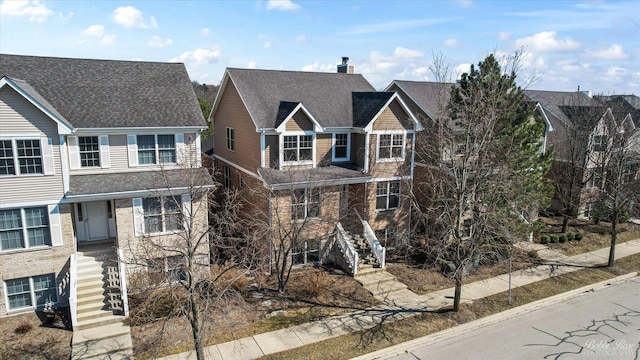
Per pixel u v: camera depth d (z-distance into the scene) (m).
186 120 21.92
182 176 18.30
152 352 15.99
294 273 23.92
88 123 19.81
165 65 25.33
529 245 29.67
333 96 27.62
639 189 27.11
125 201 20.05
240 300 19.30
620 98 39.97
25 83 19.61
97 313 17.80
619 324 19.38
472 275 24.53
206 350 16.28
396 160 26.44
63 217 18.69
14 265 18.08
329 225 24.83
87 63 23.52
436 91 30.80
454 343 17.58
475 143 19.67
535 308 20.95
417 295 21.77
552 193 27.84
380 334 17.86
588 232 32.75
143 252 20.25
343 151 26.44
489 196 19.69
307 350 16.48
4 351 15.83
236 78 25.95
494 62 23.66
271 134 23.58
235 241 23.17
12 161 17.48
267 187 22.20
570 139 32.06
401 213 27.50
